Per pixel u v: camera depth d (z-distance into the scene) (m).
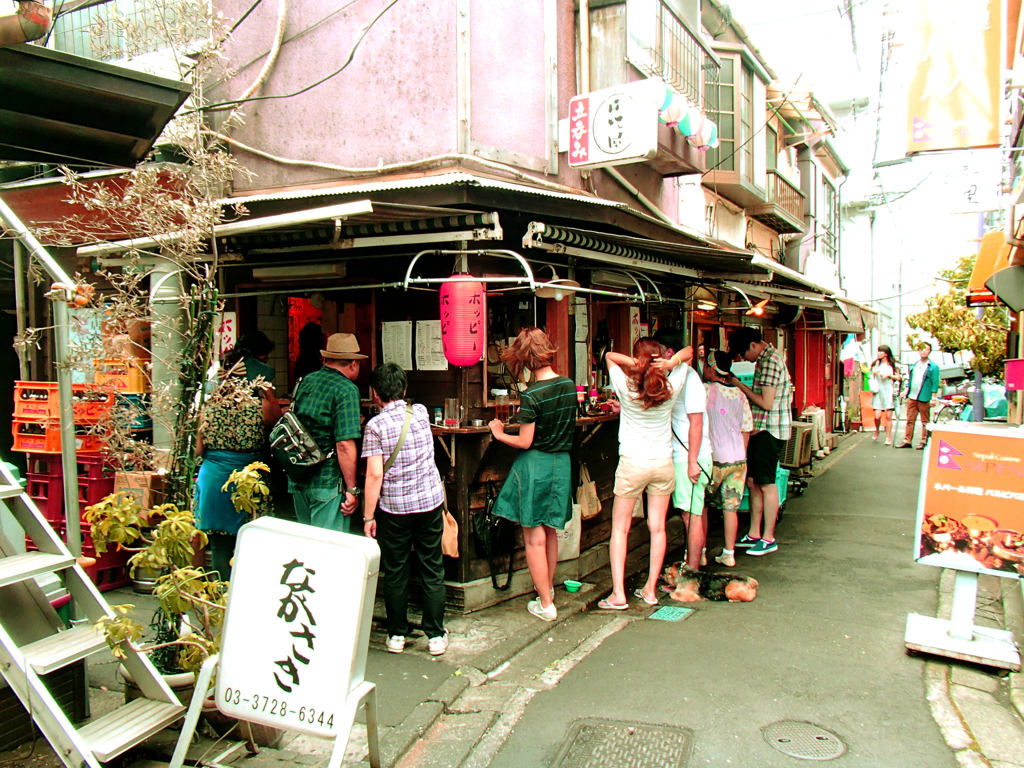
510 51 5.48
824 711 3.58
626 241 5.19
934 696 3.75
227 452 4.55
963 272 21.88
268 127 5.77
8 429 7.36
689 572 5.70
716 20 9.80
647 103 5.37
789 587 5.70
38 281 3.41
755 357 6.69
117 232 4.18
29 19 2.83
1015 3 5.87
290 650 2.82
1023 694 3.69
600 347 7.11
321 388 4.45
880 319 26.31
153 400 3.53
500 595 5.33
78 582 3.12
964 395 17.77
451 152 5.03
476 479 5.15
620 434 5.31
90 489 5.36
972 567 4.12
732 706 3.64
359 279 5.44
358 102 5.39
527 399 4.78
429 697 3.79
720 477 6.21
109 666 4.15
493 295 5.48
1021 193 6.14
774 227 13.63
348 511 4.46
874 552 6.71
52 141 4.03
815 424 11.16
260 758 3.21
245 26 5.79
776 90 11.89
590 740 3.36
